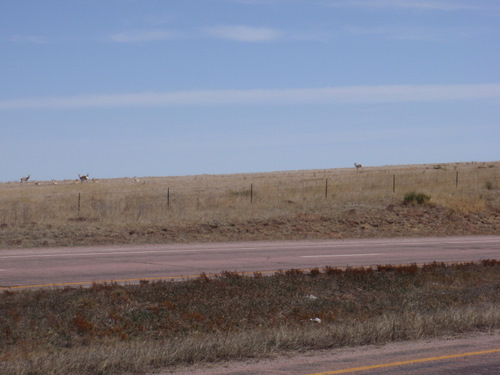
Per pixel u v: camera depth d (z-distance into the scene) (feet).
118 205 130.93
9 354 34.19
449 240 104.68
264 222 114.83
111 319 44.37
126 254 78.54
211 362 30.42
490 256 81.56
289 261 73.26
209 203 139.85
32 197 177.88
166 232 103.09
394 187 169.58
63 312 44.83
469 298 53.83
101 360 29.43
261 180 260.42
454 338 36.27
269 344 33.68
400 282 59.82
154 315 45.83
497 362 30.30
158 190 204.33
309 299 52.54
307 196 155.12
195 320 44.98
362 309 50.16
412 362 30.17
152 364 29.71
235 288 53.88
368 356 31.53
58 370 27.81
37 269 63.67
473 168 299.38
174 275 61.05
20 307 45.01
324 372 28.27
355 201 142.10
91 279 57.72
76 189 223.30
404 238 107.86
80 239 94.12
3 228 99.55
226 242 97.09
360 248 89.40
